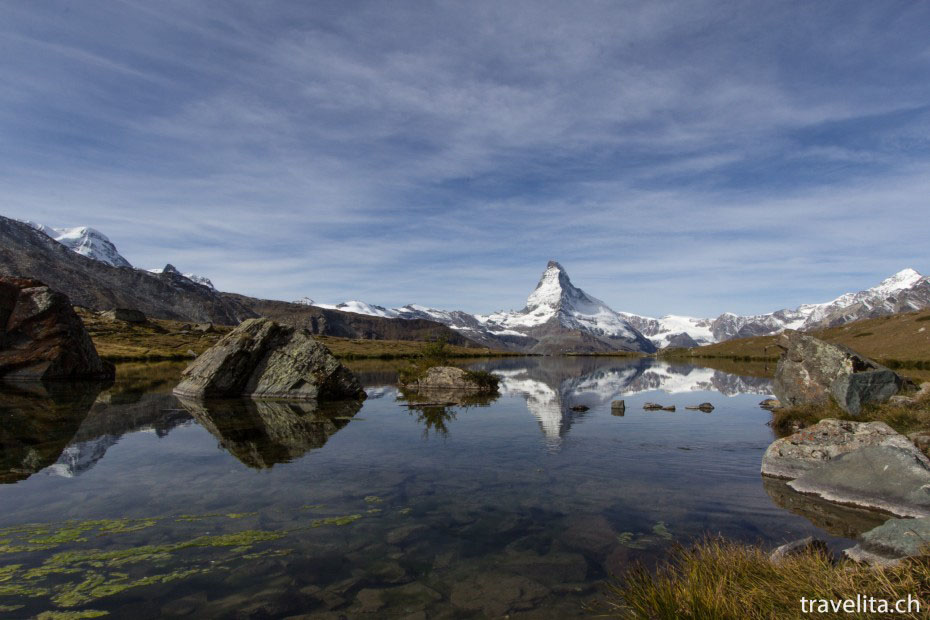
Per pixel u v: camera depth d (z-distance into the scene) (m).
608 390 53.31
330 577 8.90
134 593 8.25
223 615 7.56
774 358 167.38
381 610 7.73
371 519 11.98
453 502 13.31
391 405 36.72
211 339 167.50
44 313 59.00
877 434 16.69
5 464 17.33
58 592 8.26
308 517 12.12
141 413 30.31
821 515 12.26
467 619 7.45
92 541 10.54
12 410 30.80
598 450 20.30
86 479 15.47
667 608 6.94
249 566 9.34
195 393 40.00
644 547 10.23
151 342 141.88
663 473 16.56
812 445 16.94
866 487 13.30
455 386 51.72
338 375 41.66
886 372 24.38
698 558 8.80
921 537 8.26
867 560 8.43
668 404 38.81
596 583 8.62
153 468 16.89
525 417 30.28
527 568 9.29
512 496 13.90
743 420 29.38
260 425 26.41
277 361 42.44
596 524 11.66
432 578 8.88
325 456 18.92
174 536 10.84
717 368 115.75
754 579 7.37
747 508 12.85
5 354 56.97
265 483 15.12
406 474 16.31
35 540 10.57
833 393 25.19
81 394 40.78
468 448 20.59
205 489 14.43
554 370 108.00
